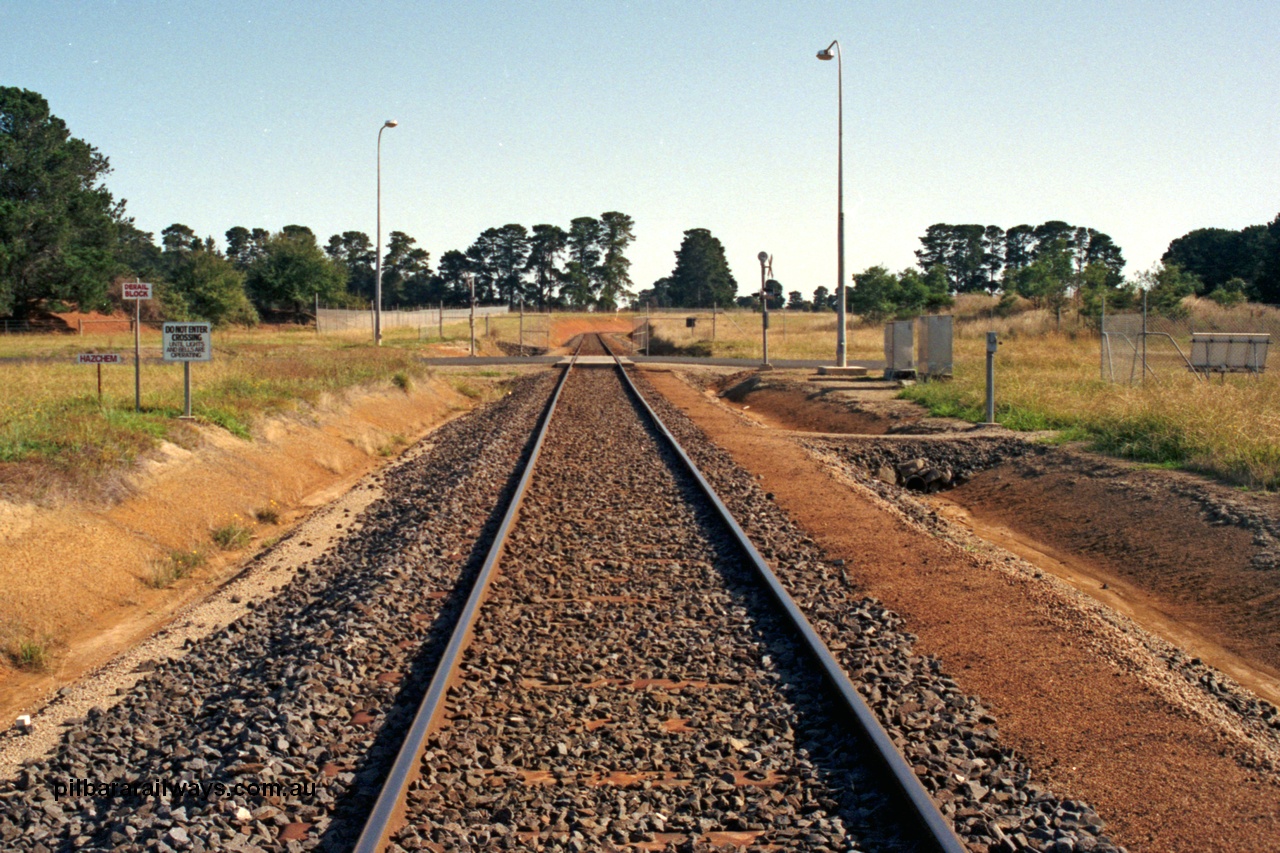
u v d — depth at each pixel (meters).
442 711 6.42
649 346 74.50
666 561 10.38
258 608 9.71
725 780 5.66
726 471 16.14
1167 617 10.63
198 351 17.09
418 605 9.01
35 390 20.06
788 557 10.61
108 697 7.88
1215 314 52.03
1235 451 14.87
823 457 18.44
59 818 5.40
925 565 10.53
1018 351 40.38
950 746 5.98
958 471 18.38
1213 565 11.38
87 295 74.56
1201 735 6.31
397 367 31.08
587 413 25.53
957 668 7.53
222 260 86.25
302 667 7.33
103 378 23.52
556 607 8.87
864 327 89.19
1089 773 5.78
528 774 5.76
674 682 7.19
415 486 16.62
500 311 145.25
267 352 37.00
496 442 19.34
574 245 198.00
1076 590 11.02
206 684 7.60
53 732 7.14
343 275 114.31
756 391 34.75
